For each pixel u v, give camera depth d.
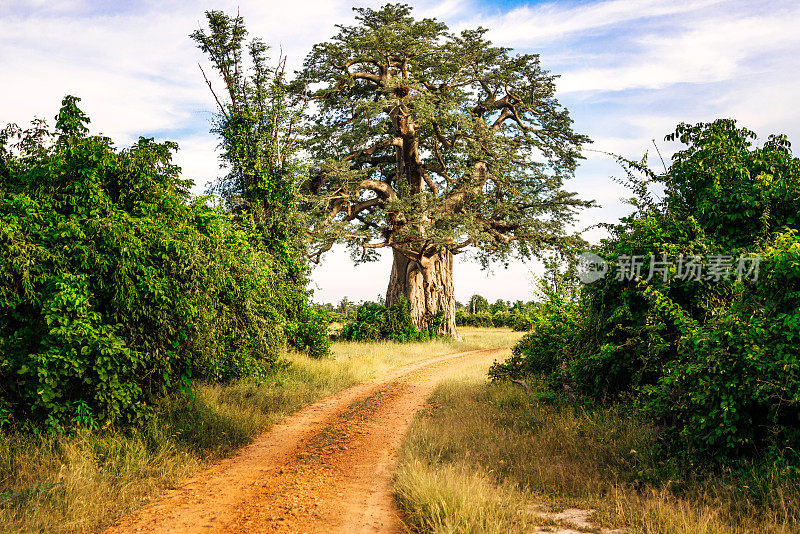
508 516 5.25
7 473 6.22
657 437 7.25
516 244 34.28
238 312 10.47
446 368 19.61
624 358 9.09
